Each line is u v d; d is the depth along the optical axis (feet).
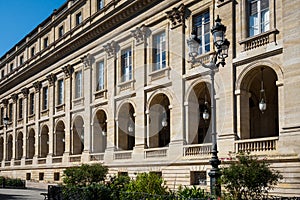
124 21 110.63
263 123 91.56
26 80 178.40
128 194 56.54
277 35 74.02
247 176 54.13
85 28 126.00
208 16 88.69
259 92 91.09
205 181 82.48
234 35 82.02
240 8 81.25
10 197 100.22
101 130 116.88
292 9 70.44
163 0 99.30
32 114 171.01
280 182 63.93
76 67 135.44
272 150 71.41
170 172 90.27
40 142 161.89
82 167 85.46
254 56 76.95
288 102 69.72
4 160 196.03
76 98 133.80
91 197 61.57
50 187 73.41
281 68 72.59
